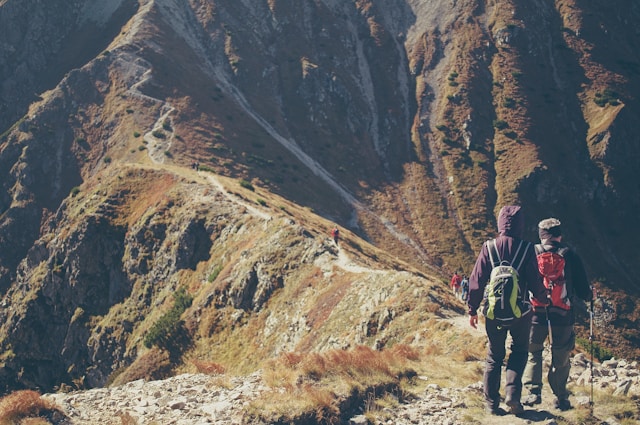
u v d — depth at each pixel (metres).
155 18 183.38
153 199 78.81
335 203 145.00
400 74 194.62
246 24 198.50
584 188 155.25
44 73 181.38
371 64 198.25
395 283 35.22
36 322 77.75
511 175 155.25
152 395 10.55
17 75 178.25
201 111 154.62
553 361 9.22
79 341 72.62
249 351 45.97
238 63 182.50
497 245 8.55
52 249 82.00
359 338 32.16
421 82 189.88
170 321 56.78
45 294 78.69
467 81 181.75
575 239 144.00
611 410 9.00
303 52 195.00
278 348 42.81
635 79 182.38
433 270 134.50
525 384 9.57
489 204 150.75
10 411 9.42
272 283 49.75
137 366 52.50
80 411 9.98
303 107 179.25
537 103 175.25
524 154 159.38
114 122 147.12
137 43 169.12
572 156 161.38
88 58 178.75
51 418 9.52
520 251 8.46
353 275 43.09
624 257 142.88
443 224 146.88
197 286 62.62
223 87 174.62
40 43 184.88
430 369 11.71
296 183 142.88
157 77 159.75
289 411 8.70
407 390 10.19
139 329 65.75
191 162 132.12
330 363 10.52
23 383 74.50
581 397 9.40
